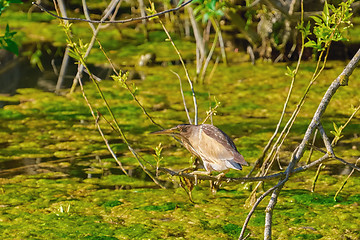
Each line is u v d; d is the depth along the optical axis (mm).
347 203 9109
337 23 7160
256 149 11430
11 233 8117
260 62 18266
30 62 18016
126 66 17750
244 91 15391
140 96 15039
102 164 10898
